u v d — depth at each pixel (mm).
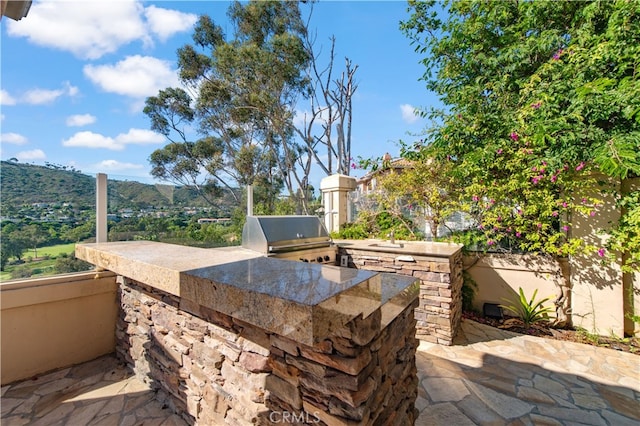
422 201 5281
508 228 4270
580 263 4012
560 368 3004
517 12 4602
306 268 1592
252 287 1211
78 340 3016
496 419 2225
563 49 3998
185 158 13914
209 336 1841
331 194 6453
